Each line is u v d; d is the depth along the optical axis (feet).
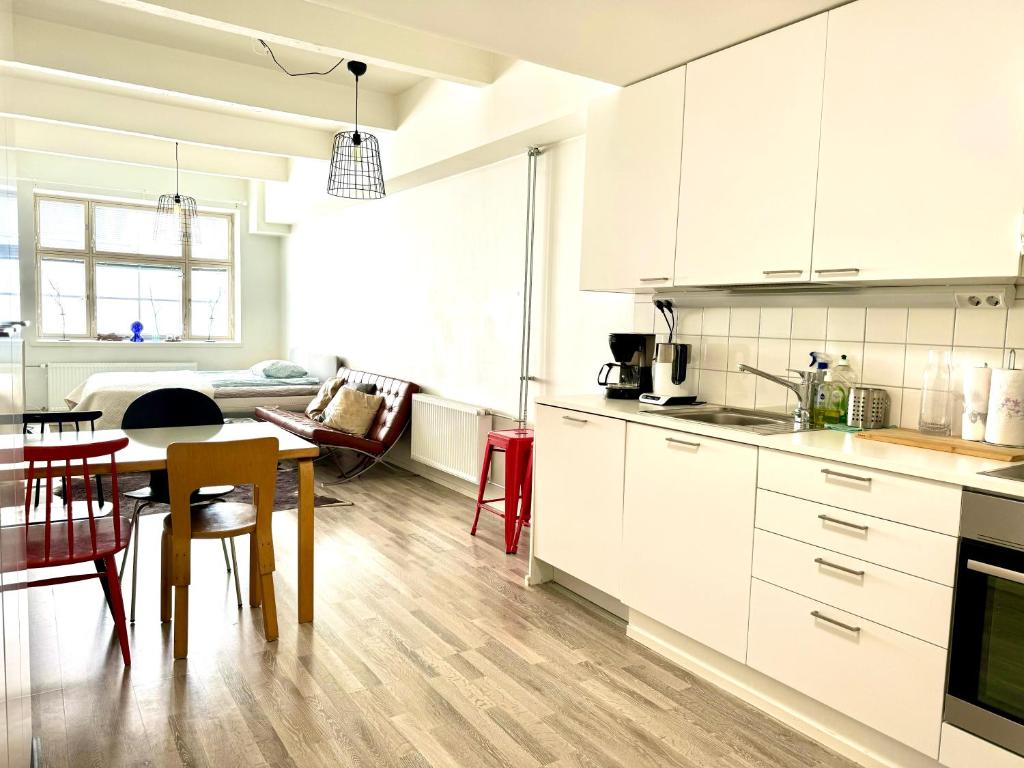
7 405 4.82
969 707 5.70
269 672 7.95
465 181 16.17
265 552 8.61
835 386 8.25
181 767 6.24
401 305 19.30
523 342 13.98
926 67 6.54
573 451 9.99
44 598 9.90
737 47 8.34
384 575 11.06
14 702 4.89
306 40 11.28
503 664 8.30
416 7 7.45
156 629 8.98
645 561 8.80
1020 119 5.92
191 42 13.51
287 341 28.66
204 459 8.09
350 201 21.30
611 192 10.22
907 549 6.08
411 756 6.48
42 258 24.54
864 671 6.44
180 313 27.22
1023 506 5.27
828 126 7.38
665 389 9.79
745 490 7.52
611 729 7.04
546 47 8.57
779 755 6.72
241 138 17.78
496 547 12.59
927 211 6.57
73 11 12.24
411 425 17.65
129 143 21.06
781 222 7.89
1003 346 7.02
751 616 7.48
